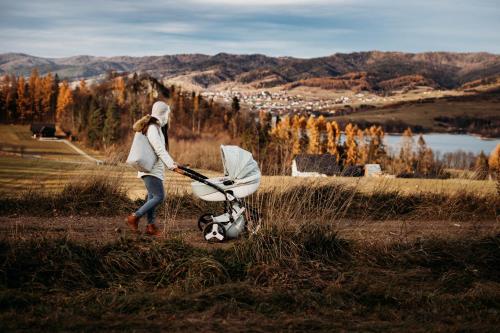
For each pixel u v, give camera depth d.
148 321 5.69
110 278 6.95
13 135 125.12
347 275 7.32
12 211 10.76
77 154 80.56
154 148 8.66
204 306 6.20
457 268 7.79
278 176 12.94
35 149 92.25
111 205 11.20
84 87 175.00
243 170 8.88
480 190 12.43
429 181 14.38
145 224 10.13
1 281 6.64
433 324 5.86
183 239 8.38
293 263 7.46
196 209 11.33
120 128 77.56
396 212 11.63
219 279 6.98
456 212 11.56
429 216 11.45
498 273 7.68
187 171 8.75
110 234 9.02
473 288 7.11
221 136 82.25
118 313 5.92
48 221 10.05
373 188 12.53
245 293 6.53
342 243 8.27
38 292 6.49
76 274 6.86
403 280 7.30
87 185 11.53
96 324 5.54
